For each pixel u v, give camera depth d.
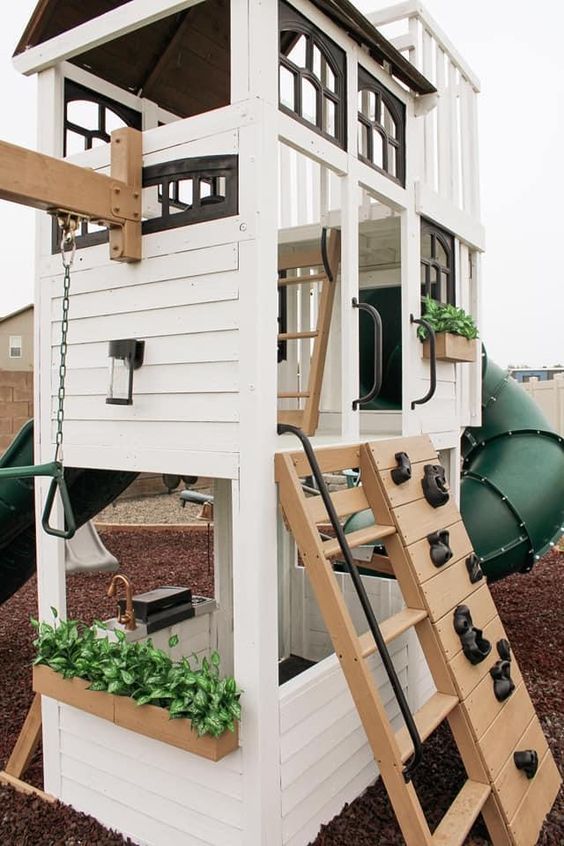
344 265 2.34
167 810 2.09
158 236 2.09
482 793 2.00
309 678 2.12
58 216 1.94
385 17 3.00
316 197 3.82
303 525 1.86
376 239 3.54
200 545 6.91
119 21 2.13
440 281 3.25
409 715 1.79
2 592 3.94
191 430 2.02
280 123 1.96
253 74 1.87
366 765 2.45
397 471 2.35
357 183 2.38
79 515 3.40
